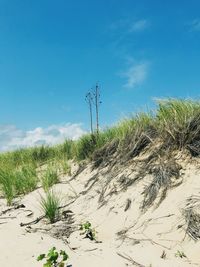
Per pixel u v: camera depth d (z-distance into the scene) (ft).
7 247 13.96
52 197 20.13
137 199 17.90
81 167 25.70
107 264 12.91
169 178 17.80
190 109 21.01
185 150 18.94
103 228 17.01
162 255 13.62
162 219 15.76
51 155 36.65
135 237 15.24
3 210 21.20
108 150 24.43
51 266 12.26
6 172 27.58
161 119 21.72
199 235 14.17
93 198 20.20
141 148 21.53
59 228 17.30
